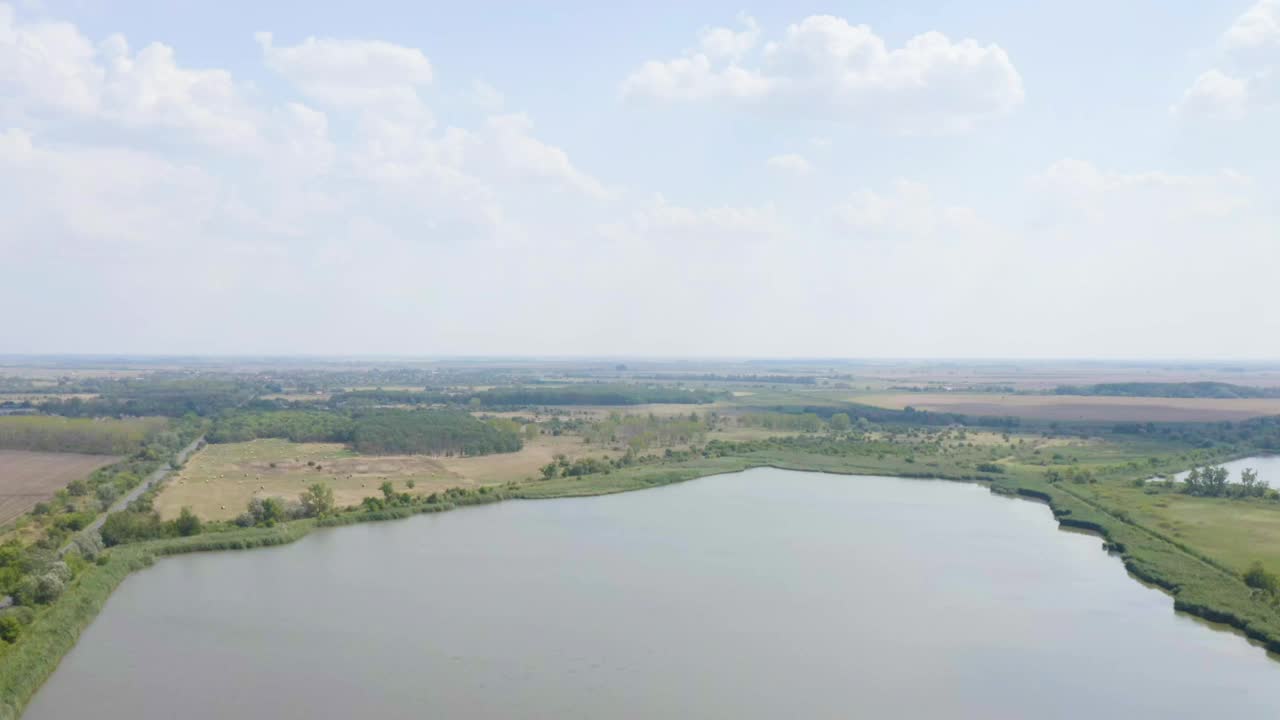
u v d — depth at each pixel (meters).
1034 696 90.00
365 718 83.06
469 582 126.06
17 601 103.38
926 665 97.50
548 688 90.44
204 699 86.38
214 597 117.62
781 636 105.94
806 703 87.94
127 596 117.69
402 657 97.75
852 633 107.00
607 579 128.25
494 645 101.69
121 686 88.88
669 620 110.88
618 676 93.75
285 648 99.81
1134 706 87.62
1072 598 120.81
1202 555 134.50
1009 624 110.44
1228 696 89.88
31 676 87.38
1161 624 110.62
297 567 133.00
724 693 89.94
